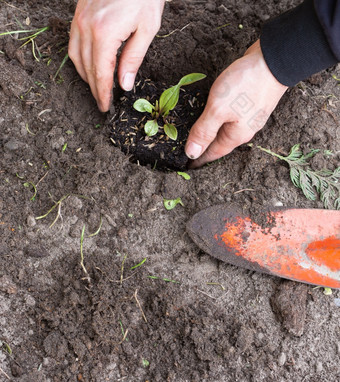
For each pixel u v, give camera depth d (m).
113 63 0.73
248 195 0.78
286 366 0.72
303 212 0.76
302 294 0.75
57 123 0.80
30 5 0.88
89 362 0.71
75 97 0.82
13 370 0.70
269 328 0.73
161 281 0.74
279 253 0.74
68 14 0.88
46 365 0.70
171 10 0.90
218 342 0.72
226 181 0.79
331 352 0.73
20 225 0.75
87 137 0.80
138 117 0.83
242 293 0.75
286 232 0.75
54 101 0.81
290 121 0.82
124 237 0.76
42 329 0.72
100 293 0.73
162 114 0.82
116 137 0.81
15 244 0.74
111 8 0.71
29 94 0.81
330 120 0.83
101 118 0.83
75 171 0.78
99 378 0.70
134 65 0.75
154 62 0.85
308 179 0.79
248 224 0.75
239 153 0.81
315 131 0.81
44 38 0.84
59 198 0.77
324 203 0.78
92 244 0.75
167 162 0.82
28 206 0.76
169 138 0.82
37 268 0.74
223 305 0.74
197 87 0.86
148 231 0.76
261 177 0.79
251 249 0.74
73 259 0.74
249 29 0.88
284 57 0.70
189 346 0.72
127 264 0.75
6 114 0.80
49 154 0.78
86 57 0.73
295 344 0.73
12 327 0.71
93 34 0.71
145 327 0.72
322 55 0.69
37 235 0.75
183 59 0.86
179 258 0.75
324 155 0.81
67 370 0.70
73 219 0.76
